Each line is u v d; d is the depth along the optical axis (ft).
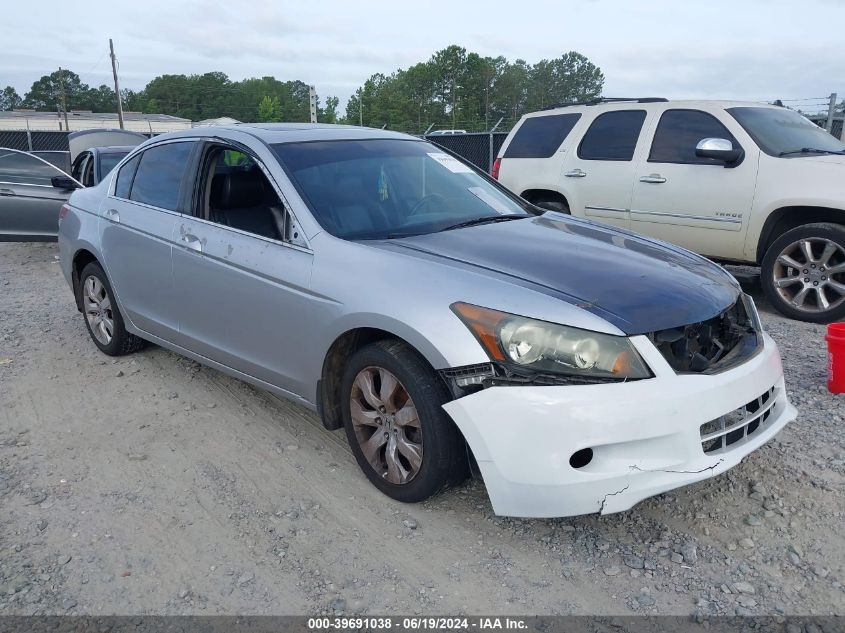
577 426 9.09
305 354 11.94
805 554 9.84
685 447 9.41
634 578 9.46
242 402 15.24
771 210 21.30
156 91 399.85
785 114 24.29
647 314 9.75
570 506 9.23
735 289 11.57
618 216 25.14
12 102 498.69
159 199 15.52
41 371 17.38
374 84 404.36
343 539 10.41
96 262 17.71
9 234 31.14
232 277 13.09
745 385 10.09
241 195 13.84
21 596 9.27
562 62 435.12
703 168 22.86
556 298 9.83
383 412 11.01
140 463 12.74
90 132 44.57
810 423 13.76
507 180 28.40
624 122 25.23
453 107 415.85
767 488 11.44
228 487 11.86
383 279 10.78
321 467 12.47
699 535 10.34
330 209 12.48
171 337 15.34
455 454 10.24
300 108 463.01
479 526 10.66
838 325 15.08
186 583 9.53
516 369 9.43
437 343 9.86
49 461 12.87
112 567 9.87
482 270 10.69
